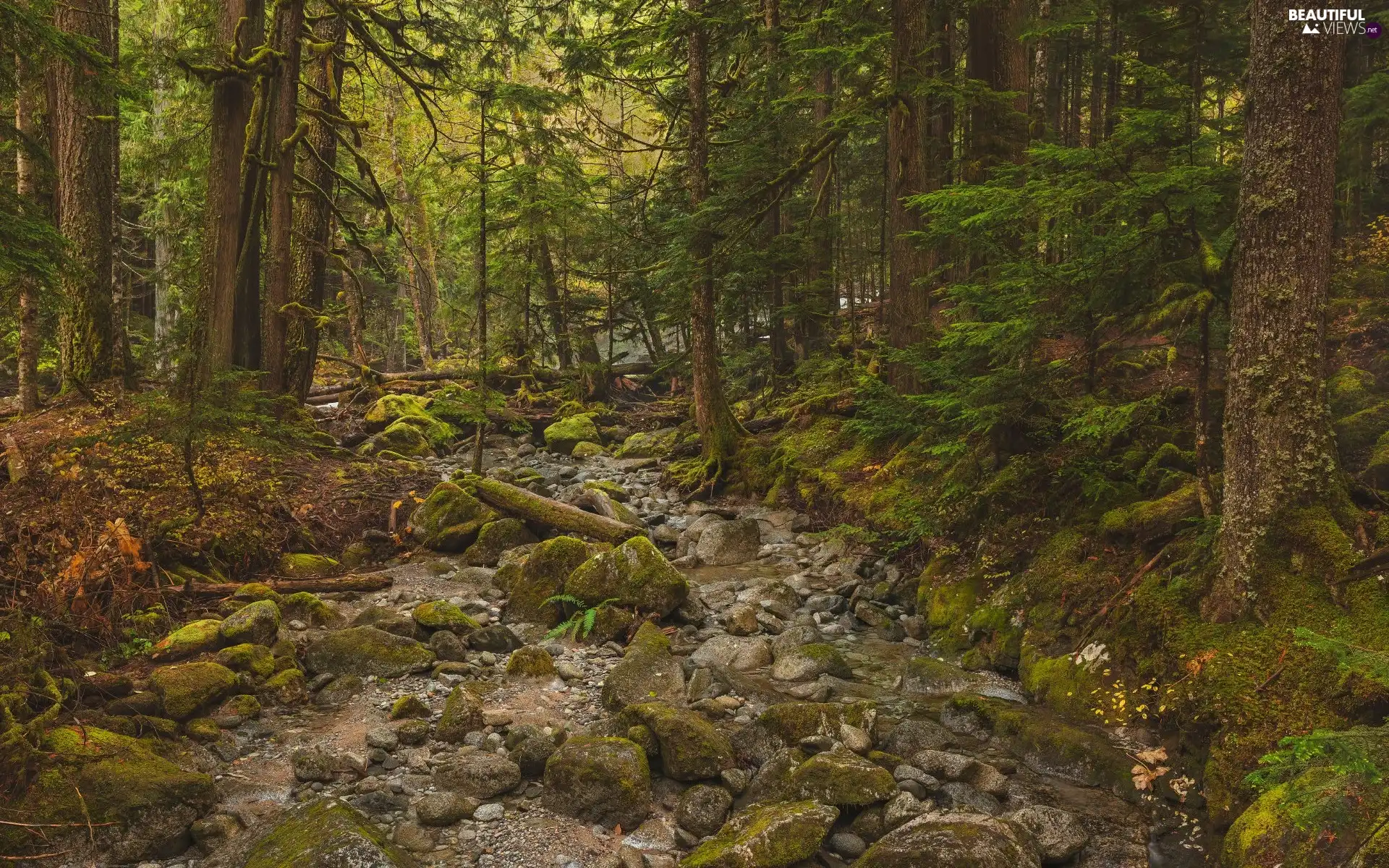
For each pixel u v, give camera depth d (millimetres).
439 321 31016
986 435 8961
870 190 18562
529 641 8047
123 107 16844
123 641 6734
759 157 14453
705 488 13812
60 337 13539
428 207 25969
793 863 4480
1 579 6730
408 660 7094
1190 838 4633
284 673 6590
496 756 5473
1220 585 5691
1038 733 5719
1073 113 18438
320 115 14570
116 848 4426
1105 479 7816
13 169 13836
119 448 10039
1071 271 7168
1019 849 4301
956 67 15992
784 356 17688
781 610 8875
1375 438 6531
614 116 27141
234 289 11234
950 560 8898
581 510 11164
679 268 13750
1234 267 5746
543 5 19625
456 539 10695
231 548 8859
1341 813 3014
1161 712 5527
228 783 5219
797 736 5738
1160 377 8836
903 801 4910
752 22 13781
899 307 11922
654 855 4629
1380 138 9922
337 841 4117
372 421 17766
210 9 14578
